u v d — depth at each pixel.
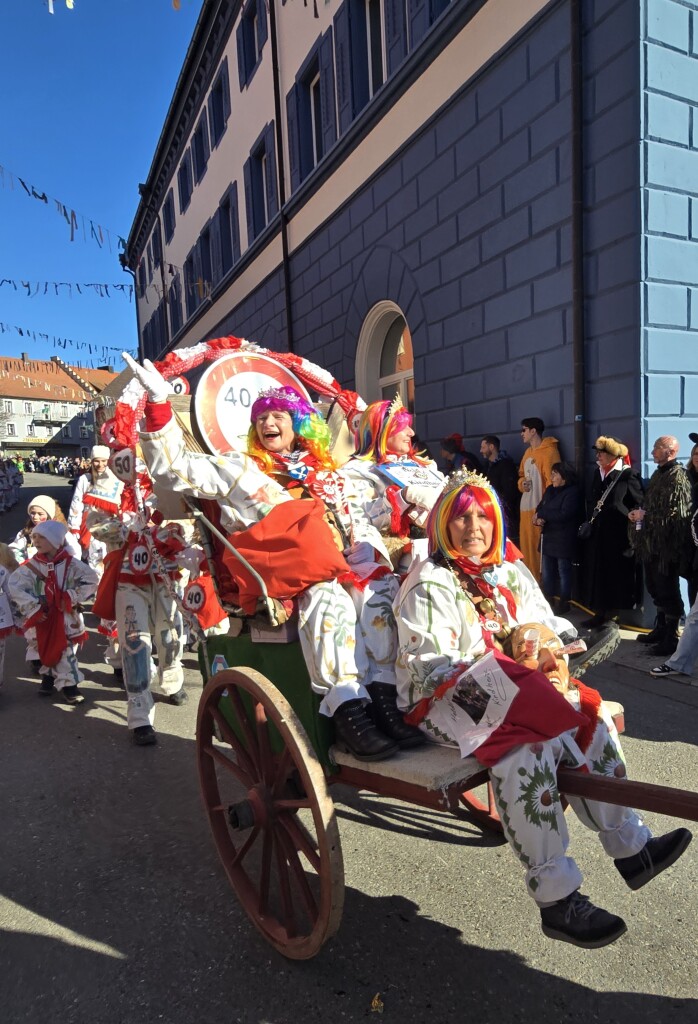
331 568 2.49
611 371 6.46
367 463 3.67
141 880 3.03
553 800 2.10
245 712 2.73
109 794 3.85
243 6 15.05
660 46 6.03
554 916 2.13
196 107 19.83
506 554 2.66
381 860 3.10
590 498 6.40
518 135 7.33
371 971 2.41
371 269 10.70
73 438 67.62
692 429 6.46
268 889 2.64
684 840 2.32
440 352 9.09
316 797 2.19
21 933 2.68
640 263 6.10
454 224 8.55
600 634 2.52
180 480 2.62
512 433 7.84
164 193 25.16
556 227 6.93
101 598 4.61
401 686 2.43
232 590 2.85
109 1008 2.29
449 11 8.10
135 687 4.51
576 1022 2.16
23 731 4.82
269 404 2.90
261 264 15.44
